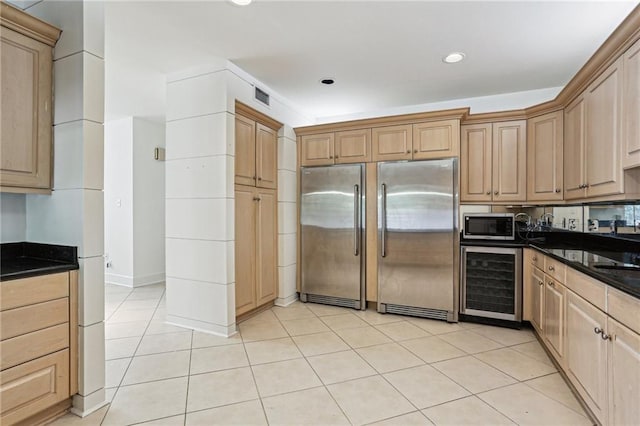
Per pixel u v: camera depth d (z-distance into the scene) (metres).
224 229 3.00
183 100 3.20
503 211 3.70
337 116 4.64
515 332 3.10
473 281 3.33
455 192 3.33
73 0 1.90
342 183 3.82
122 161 4.89
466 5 2.18
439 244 3.38
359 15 2.30
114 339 2.91
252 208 3.44
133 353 2.63
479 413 1.85
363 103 4.18
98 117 1.94
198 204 3.12
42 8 2.02
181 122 3.21
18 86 1.80
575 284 1.97
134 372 2.33
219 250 3.03
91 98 1.91
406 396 2.03
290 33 2.55
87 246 1.89
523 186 3.40
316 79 3.43
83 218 1.87
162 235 5.23
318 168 3.96
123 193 4.88
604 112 2.17
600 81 2.23
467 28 2.46
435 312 3.42
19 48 1.80
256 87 3.45
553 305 2.39
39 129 1.90
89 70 1.89
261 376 2.27
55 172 1.97
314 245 3.98
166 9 2.23
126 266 4.87
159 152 5.15
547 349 2.60
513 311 3.17
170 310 3.30
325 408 1.90
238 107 3.17
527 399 1.99
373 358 2.54
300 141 4.10
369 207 3.74
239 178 3.23
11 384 1.59
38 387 1.69
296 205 4.14
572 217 3.15
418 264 3.46
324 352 2.65
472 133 3.58
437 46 2.73
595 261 1.99
